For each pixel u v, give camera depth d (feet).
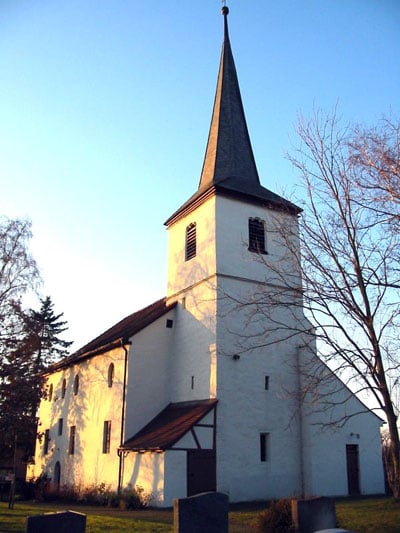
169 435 71.36
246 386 76.84
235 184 87.81
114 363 88.79
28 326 104.63
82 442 96.48
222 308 78.74
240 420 74.84
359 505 60.03
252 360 78.48
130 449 75.92
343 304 46.68
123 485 77.61
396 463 44.24
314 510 39.09
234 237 83.71
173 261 93.50
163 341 88.12
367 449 82.12
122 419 82.12
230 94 100.63
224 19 107.34
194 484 68.85
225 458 71.97
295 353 82.33
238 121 98.68
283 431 77.87
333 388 80.23
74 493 89.30
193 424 70.74
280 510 40.65
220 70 104.06
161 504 66.74
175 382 85.56
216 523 35.37
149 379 85.25
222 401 74.33
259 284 79.30
